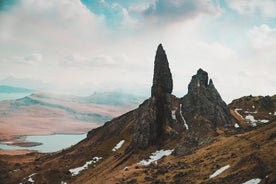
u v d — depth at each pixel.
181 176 171.25
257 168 132.38
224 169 153.88
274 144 153.25
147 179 185.62
